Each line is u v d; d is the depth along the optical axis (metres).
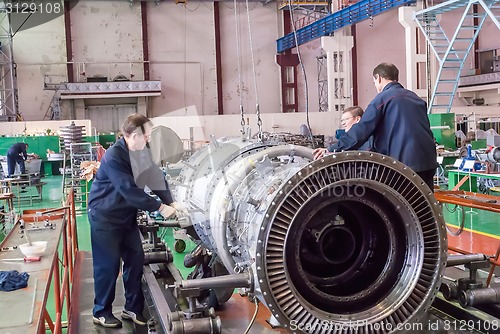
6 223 7.04
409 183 1.66
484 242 5.20
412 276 1.71
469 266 2.34
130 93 16.88
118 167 2.71
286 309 1.58
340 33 15.35
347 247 1.78
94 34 17.72
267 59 18.95
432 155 2.58
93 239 2.95
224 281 1.72
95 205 2.89
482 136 10.42
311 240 1.70
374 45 18.95
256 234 1.61
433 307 2.52
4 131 14.68
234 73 18.83
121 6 17.83
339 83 15.56
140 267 3.07
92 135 14.75
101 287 3.04
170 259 3.31
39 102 17.31
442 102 19.70
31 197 9.14
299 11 18.66
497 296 2.28
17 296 1.89
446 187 8.69
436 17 11.45
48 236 2.86
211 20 18.53
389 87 2.65
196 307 1.94
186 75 18.50
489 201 3.60
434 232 1.70
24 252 2.37
